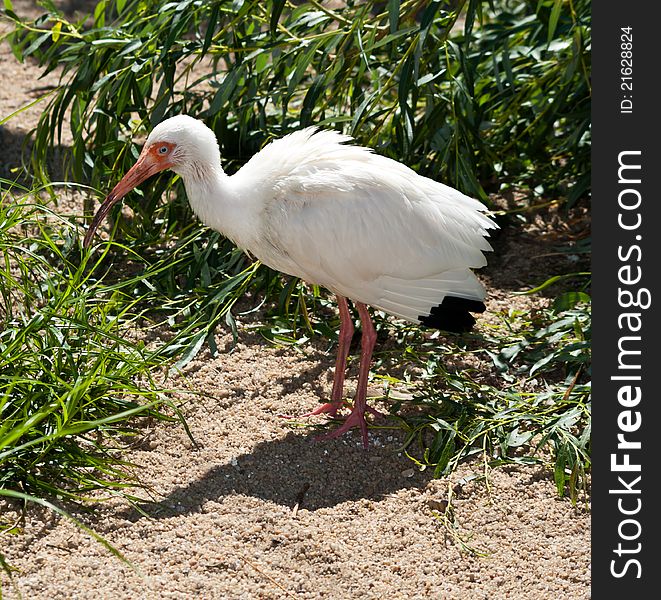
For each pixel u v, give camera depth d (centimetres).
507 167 769
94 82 687
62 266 655
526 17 768
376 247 512
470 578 443
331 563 445
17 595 399
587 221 730
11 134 807
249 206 520
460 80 682
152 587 423
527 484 501
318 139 539
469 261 528
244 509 474
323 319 632
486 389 557
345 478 504
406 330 617
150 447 516
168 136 530
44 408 460
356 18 638
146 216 675
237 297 612
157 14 656
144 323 620
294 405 556
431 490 492
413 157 707
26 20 715
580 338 573
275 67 664
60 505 466
